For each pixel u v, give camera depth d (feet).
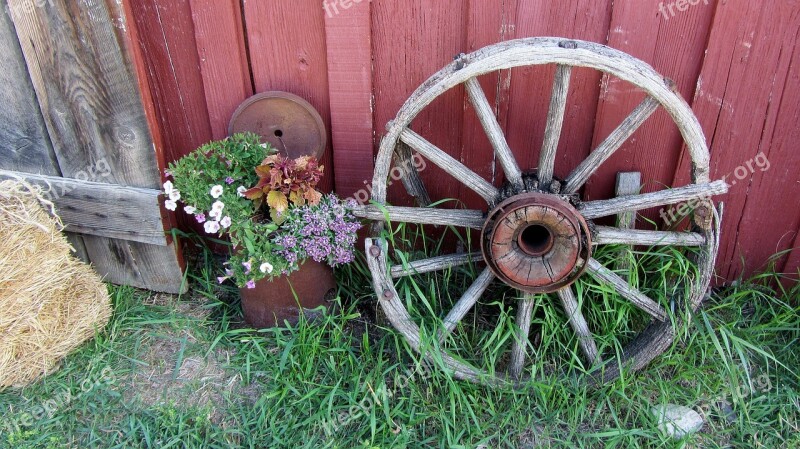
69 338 6.25
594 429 5.80
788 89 5.94
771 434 5.69
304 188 5.77
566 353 6.35
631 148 6.44
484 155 6.66
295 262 6.02
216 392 6.05
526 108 6.36
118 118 6.46
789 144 6.21
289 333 6.59
